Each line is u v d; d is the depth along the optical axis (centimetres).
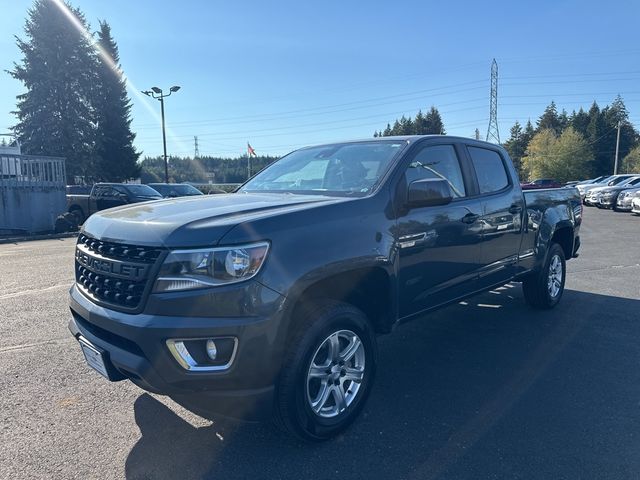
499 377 400
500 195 470
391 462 281
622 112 9094
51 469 273
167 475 269
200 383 253
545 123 10338
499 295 676
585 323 545
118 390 373
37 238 1526
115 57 4822
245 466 278
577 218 636
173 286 250
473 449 294
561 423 324
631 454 288
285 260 266
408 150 377
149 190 1808
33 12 3969
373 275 332
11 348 461
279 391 275
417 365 427
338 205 308
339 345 307
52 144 3916
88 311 282
